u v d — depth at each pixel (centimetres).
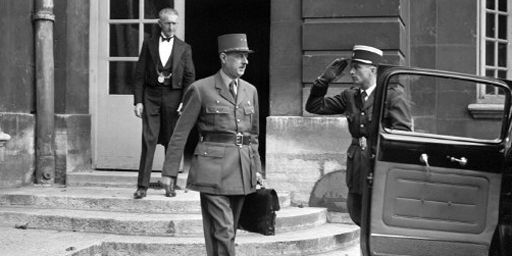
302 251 620
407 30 858
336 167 754
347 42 755
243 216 492
